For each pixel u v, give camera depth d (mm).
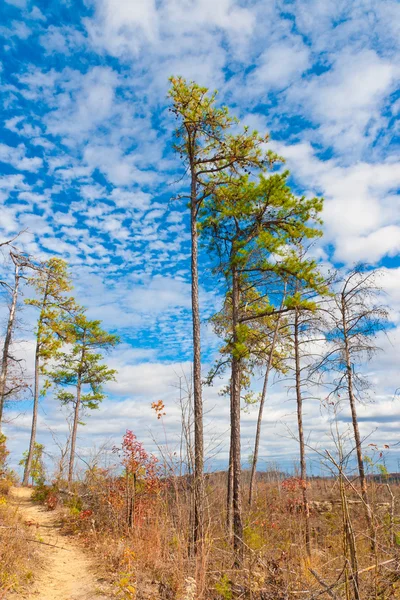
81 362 30812
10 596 7387
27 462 28234
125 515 12766
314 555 7840
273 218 16516
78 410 30188
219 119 15641
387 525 5109
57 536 12914
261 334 18891
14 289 21703
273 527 11352
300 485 13523
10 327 22031
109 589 8258
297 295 15156
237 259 16031
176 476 7766
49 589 8297
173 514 9047
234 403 15086
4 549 8891
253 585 6773
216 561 8078
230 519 10953
